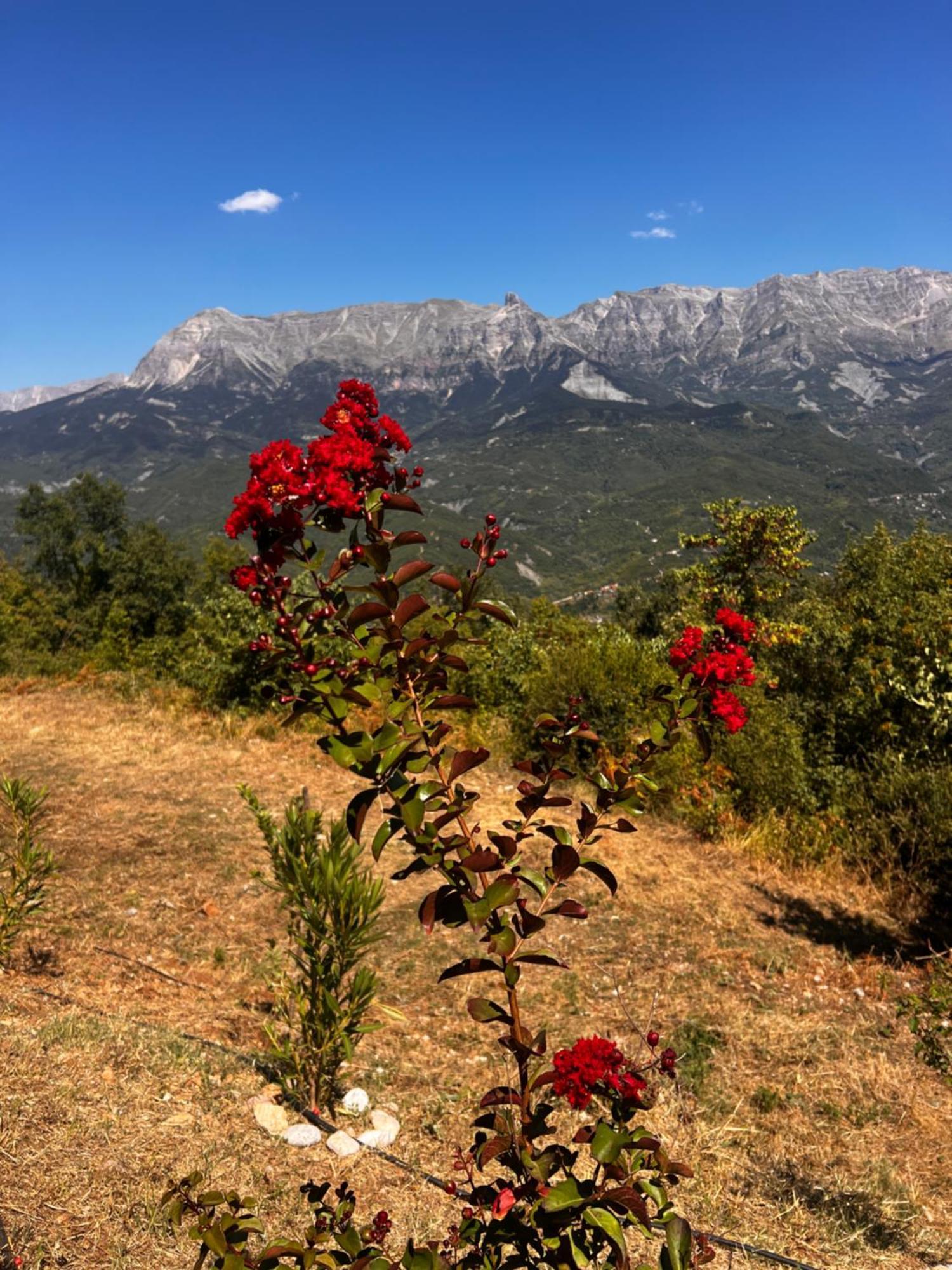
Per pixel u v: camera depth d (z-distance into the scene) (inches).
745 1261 122.3
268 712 450.3
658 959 237.8
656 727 69.1
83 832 281.0
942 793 293.3
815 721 382.9
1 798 286.0
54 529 1460.4
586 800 350.0
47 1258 95.2
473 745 415.2
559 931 251.8
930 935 266.5
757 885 296.2
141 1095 137.2
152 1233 103.7
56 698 477.1
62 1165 112.0
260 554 57.9
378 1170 135.3
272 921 238.8
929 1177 153.7
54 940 207.8
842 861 315.6
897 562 543.2
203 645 478.9
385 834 63.0
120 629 866.1
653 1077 174.9
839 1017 213.8
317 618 59.1
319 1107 153.3
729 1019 206.4
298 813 161.5
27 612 1000.9
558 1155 63.8
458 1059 185.9
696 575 831.1
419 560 63.1
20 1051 139.7
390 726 60.1
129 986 192.5
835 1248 127.6
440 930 245.0
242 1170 124.1
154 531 1422.2
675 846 324.5
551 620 661.9
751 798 350.3
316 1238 64.6
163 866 263.9
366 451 57.7
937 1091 183.3
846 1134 164.7
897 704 357.7
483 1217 66.8
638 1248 119.6
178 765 362.6
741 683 67.4
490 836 65.9
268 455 56.6
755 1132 161.6
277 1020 185.2
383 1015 198.5
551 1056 184.1
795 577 796.0
